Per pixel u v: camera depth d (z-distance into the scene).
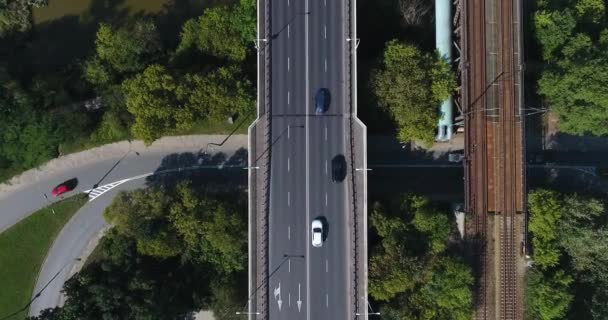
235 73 101.31
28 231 108.25
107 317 96.38
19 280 107.50
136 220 99.06
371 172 109.44
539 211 99.56
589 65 98.19
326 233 98.31
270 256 98.19
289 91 99.50
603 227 98.38
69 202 108.44
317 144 99.06
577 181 110.44
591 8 107.31
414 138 102.75
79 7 111.50
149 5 112.06
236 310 99.44
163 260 102.81
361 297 97.06
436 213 100.38
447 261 97.81
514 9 99.94
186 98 99.19
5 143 101.44
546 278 99.31
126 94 101.06
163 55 108.06
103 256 104.69
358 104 103.44
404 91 98.38
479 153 100.25
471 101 100.12
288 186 98.81
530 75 109.00
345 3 99.62
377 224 99.56
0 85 98.62
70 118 102.25
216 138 108.94
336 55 99.81
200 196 102.12
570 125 104.31
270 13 99.88
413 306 98.56
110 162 108.69
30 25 110.44
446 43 103.25
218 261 102.06
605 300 99.06
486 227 100.50
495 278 100.56
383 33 109.44
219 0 112.00
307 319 97.50
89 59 106.75
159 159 108.94
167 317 98.81
